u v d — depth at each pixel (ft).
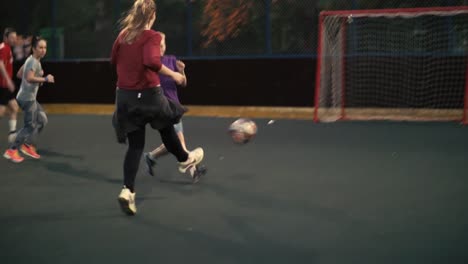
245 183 19.98
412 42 41.11
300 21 43.55
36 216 16.11
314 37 43.32
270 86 43.68
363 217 15.55
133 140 16.26
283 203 17.15
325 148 27.40
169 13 46.60
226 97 44.93
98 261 12.48
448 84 39.93
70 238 14.10
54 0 48.91
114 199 18.02
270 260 12.35
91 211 16.60
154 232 14.48
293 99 43.11
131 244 13.57
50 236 14.28
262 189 19.03
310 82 42.63
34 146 26.25
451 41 40.22
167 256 12.71
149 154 20.08
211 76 45.24
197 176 19.98
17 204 17.47
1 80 31.12
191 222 15.30
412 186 19.16
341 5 42.83
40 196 18.49
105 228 14.89
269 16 44.19
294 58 42.98
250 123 20.95
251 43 44.78
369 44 41.81
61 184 20.30
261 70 43.88
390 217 15.49
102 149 28.07
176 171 22.02
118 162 24.52
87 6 48.32
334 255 12.62
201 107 45.03
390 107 41.34
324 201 17.31
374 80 41.55
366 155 25.29
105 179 21.09
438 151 25.98
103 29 48.14
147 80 15.92
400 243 13.34
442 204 16.75
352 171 21.84
